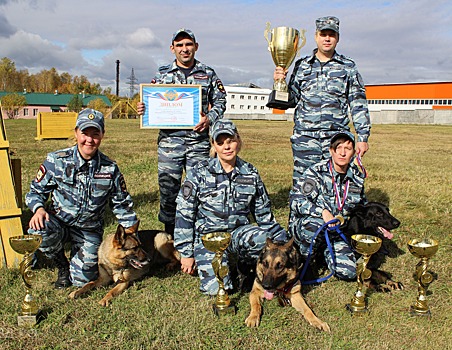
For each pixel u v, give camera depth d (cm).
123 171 966
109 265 377
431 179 927
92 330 306
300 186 409
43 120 1872
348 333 310
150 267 434
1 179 423
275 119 5656
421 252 329
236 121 4731
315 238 391
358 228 400
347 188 410
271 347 290
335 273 401
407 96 6431
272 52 492
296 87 481
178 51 477
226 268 338
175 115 480
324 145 458
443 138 2352
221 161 373
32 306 315
